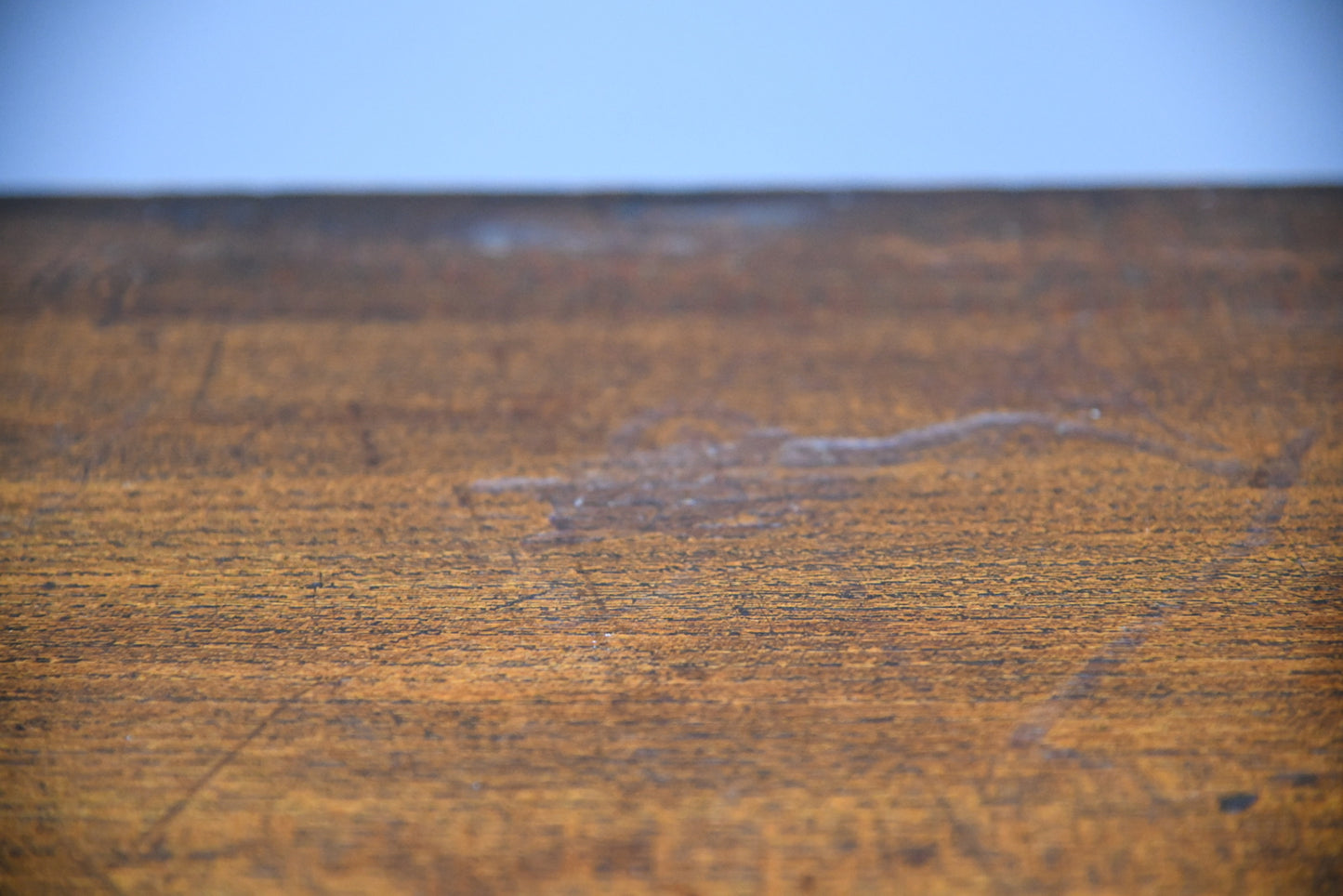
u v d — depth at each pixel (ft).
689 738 2.78
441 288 4.67
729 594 3.23
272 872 2.48
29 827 2.58
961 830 2.55
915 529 3.45
